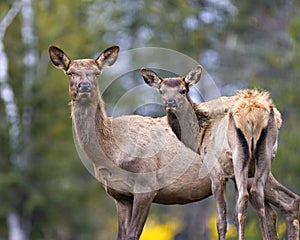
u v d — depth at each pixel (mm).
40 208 48156
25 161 48969
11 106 49312
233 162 17312
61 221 48812
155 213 47344
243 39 49312
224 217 18219
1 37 49469
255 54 46625
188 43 48781
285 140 34906
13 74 50031
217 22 49688
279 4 47812
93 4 51438
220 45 48875
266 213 18500
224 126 18219
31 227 48156
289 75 42188
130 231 18797
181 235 47500
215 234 44562
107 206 51750
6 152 49000
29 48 50156
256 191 16812
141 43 49719
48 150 49531
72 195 48750
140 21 50219
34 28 50250
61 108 49375
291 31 38594
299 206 18359
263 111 17062
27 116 49688
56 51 18578
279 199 18391
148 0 50531
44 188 48281
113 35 50938
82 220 49406
